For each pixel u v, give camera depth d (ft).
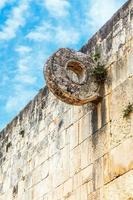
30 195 45.96
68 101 37.24
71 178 39.60
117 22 38.14
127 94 35.09
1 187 52.54
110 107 36.55
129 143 33.68
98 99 37.86
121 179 33.63
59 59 37.45
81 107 40.47
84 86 37.40
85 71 37.88
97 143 37.17
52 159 43.42
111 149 35.37
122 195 33.22
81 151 39.11
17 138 51.88
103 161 36.01
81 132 39.75
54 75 36.65
